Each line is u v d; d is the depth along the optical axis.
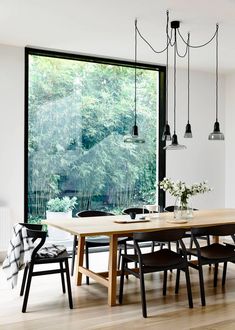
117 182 6.26
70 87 5.91
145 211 5.35
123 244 4.70
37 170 5.67
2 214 5.14
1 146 5.30
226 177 7.18
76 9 4.12
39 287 4.28
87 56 5.93
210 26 4.60
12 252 3.71
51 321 3.36
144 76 6.52
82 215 4.97
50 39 5.14
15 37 5.05
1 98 5.30
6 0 3.91
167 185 4.54
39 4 4.00
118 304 3.79
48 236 5.72
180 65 6.51
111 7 4.06
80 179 5.97
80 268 4.35
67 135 5.88
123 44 5.35
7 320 3.38
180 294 4.11
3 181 5.30
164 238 3.63
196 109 6.87
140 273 3.58
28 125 5.61
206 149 6.97
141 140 4.69
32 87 5.65
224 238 6.91
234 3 3.95
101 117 6.14
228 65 6.50
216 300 3.93
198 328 3.23
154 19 4.39
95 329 3.20
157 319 3.42
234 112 7.02
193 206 6.81
